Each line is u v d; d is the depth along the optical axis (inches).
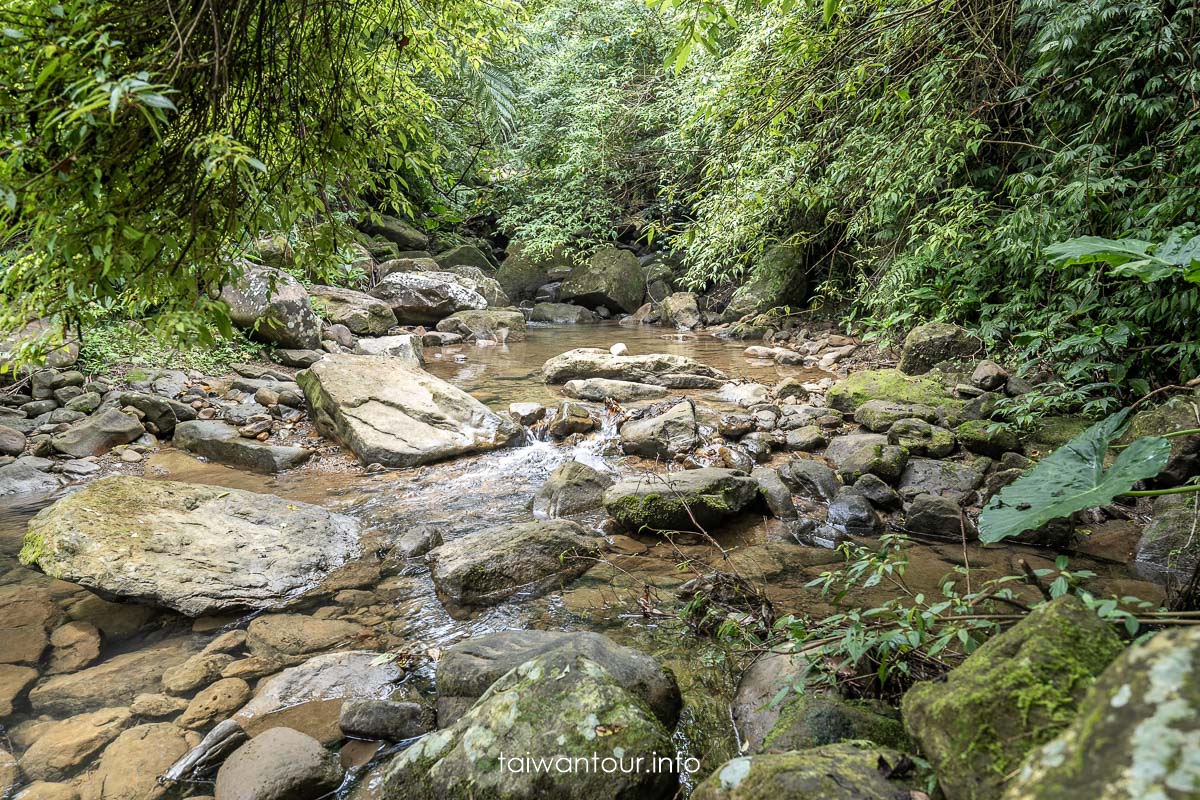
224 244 83.6
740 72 243.9
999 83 231.6
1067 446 84.6
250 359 267.7
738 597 114.1
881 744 72.2
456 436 203.2
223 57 72.2
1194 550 128.3
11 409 203.6
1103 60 197.8
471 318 394.9
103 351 228.5
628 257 510.3
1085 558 136.2
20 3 60.7
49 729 89.4
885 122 246.8
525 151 520.1
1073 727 38.2
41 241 64.6
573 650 83.3
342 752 86.0
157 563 121.1
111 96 52.7
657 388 248.5
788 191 263.3
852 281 384.2
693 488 155.1
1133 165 194.1
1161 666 35.7
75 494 131.2
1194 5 177.3
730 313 431.5
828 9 96.2
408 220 533.3
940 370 234.4
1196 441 147.9
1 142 60.7
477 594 125.0
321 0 87.4
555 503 164.4
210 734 84.2
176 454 200.2
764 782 59.8
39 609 119.6
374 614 120.0
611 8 462.3
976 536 148.1
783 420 214.5
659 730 75.8
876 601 117.8
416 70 109.2
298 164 87.4
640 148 478.6
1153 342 181.9
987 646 62.2
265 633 113.2
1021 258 216.7
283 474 188.7
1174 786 31.0
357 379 215.8
